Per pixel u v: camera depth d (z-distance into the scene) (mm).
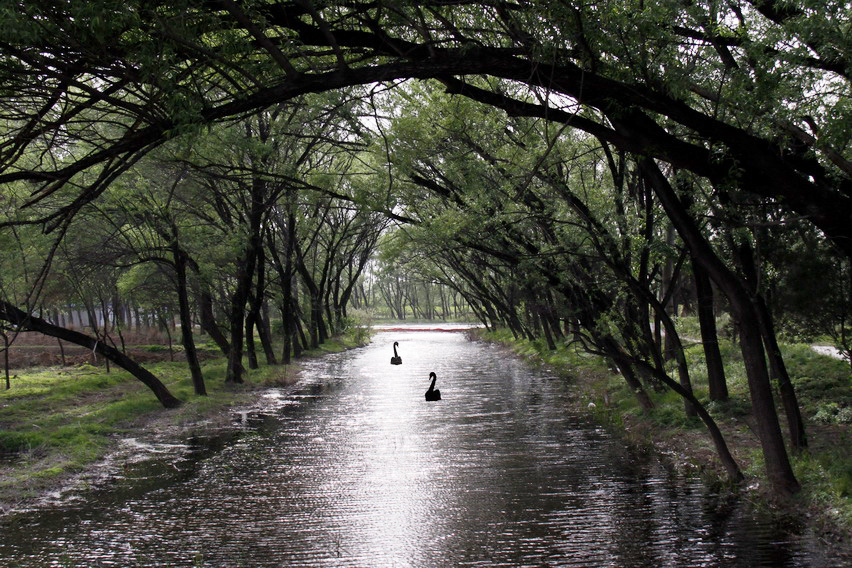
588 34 6785
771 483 8703
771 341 10195
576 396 20188
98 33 5398
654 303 10648
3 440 13578
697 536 7770
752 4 8289
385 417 17438
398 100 13422
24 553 7930
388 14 7516
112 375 25250
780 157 7746
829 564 6703
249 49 6453
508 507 9273
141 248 19094
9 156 6797
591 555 7344
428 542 7969
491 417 16984
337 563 7375
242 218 21531
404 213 16672
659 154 7844
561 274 13539
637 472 10891
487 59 6977
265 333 32219
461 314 111188
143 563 7523
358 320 61094
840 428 11242
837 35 6730
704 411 9617
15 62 6285
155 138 6547
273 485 10859
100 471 12109
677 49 7828
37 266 19094
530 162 11766
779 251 11391
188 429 16094
